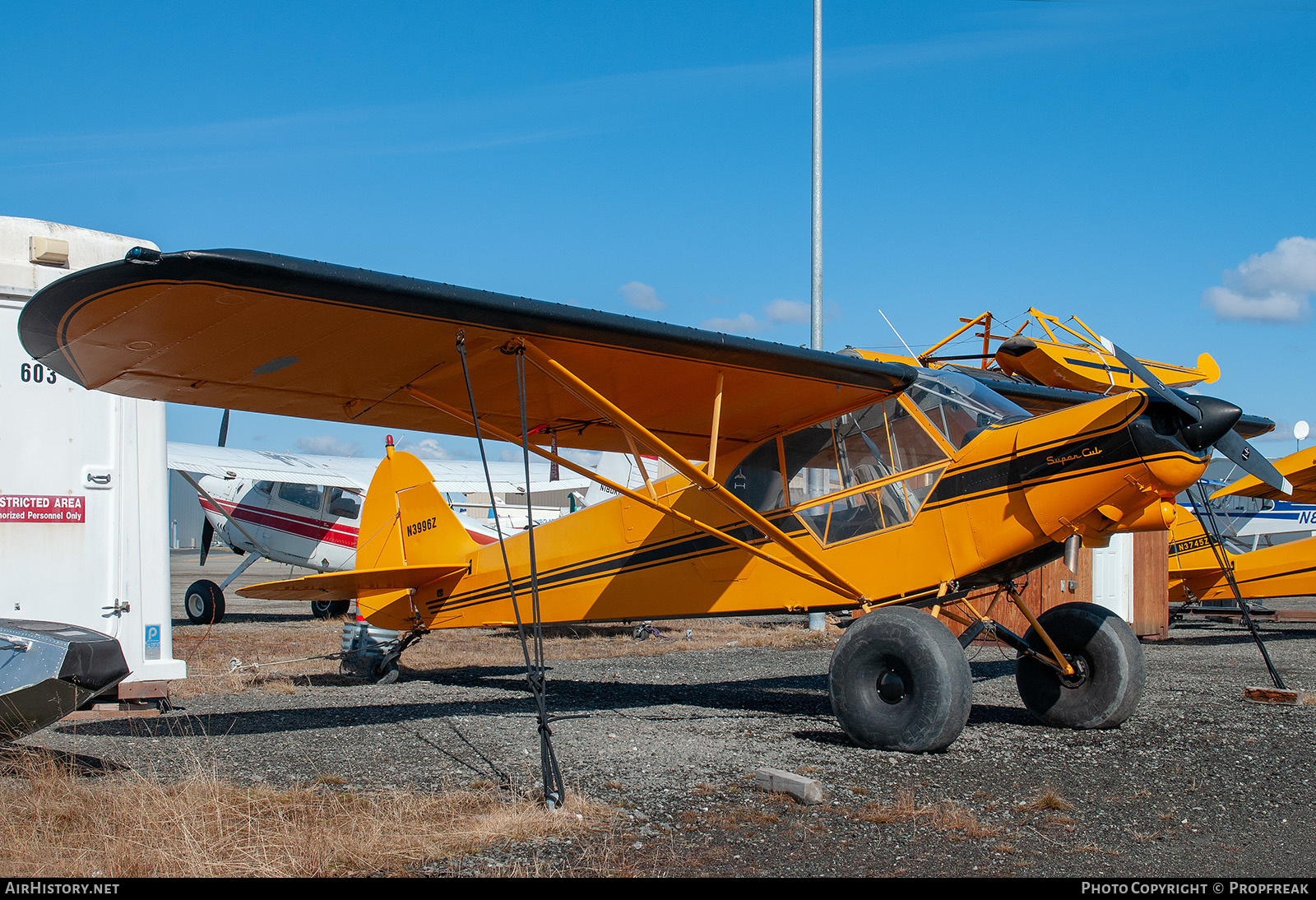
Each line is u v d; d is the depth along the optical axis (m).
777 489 6.65
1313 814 3.95
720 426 6.65
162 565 6.45
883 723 5.25
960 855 3.40
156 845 3.28
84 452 6.14
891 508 6.05
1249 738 5.59
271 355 4.98
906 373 6.00
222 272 3.95
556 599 8.02
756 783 4.30
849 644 5.46
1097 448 5.23
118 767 4.73
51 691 4.24
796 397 6.14
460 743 5.43
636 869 3.20
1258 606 18.42
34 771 4.30
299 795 4.03
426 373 5.43
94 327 4.43
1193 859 3.37
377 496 9.97
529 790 4.23
